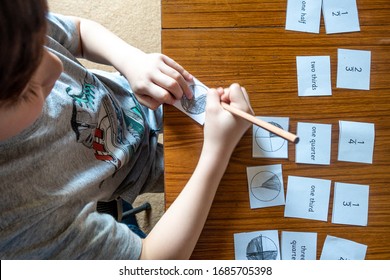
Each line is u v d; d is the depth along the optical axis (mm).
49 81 475
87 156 647
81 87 685
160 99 623
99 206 801
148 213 1223
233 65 648
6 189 501
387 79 652
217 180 606
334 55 654
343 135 642
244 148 633
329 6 658
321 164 635
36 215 517
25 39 388
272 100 647
